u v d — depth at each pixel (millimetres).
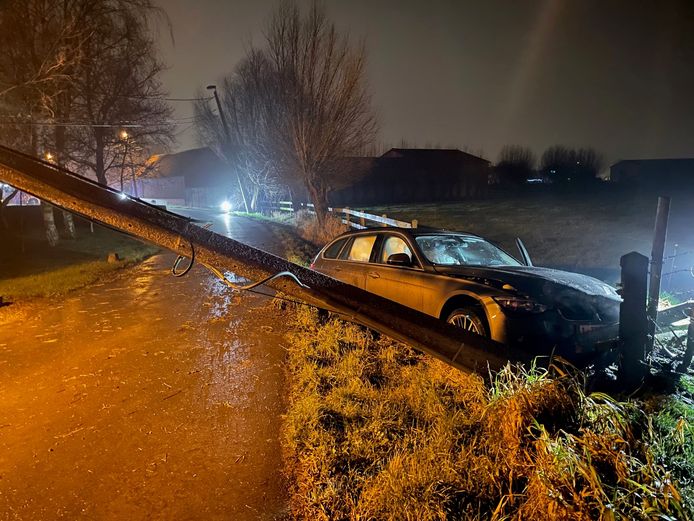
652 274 5012
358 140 22625
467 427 3566
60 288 10492
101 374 5379
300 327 6863
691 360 4879
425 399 4043
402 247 6305
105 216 2627
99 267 13648
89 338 6820
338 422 3889
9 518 2984
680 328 5852
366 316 3293
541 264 11531
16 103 15320
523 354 3740
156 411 4406
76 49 15016
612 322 4746
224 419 4199
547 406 3025
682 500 2404
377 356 5332
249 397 4629
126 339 6727
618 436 2730
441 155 55312
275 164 29328
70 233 20750
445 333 3520
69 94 18906
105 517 2975
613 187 45625
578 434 2902
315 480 3221
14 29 14531
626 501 2361
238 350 6055
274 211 37531
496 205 34250
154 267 14188
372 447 3436
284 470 3412
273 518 2920
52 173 2592
